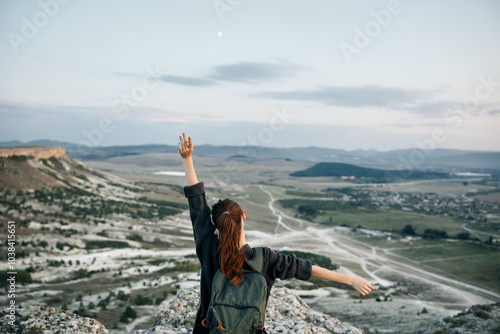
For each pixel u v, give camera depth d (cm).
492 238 16512
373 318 4250
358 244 16425
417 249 15312
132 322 4981
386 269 12306
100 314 5422
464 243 15800
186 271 9225
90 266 9981
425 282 10850
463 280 11231
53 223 14625
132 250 12756
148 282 8062
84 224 15550
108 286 7756
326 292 7181
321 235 18300
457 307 8412
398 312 4578
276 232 18500
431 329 2456
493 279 11344
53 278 8356
